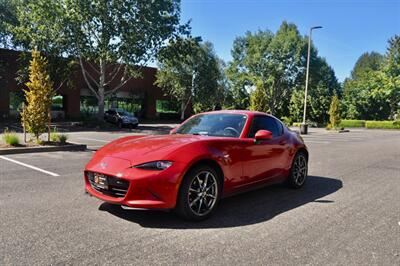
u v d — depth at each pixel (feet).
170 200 13.83
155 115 142.41
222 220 15.19
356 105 179.22
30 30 86.33
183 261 11.00
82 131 76.18
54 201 17.44
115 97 128.57
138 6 90.33
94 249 11.72
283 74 157.48
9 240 12.35
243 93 164.04
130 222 14.52
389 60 182.70
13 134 39.40
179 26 96.73
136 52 89.10
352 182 24.43
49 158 32.53
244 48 164.96
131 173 13.62
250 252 11.84
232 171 16.28
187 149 14.56
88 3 85.05
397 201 19.16
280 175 20.21
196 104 142.41
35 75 39.68
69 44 87.76
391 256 11.82
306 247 12.40
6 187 20.35
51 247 11.80
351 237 13.50
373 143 61.67
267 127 19.72
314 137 78.18
